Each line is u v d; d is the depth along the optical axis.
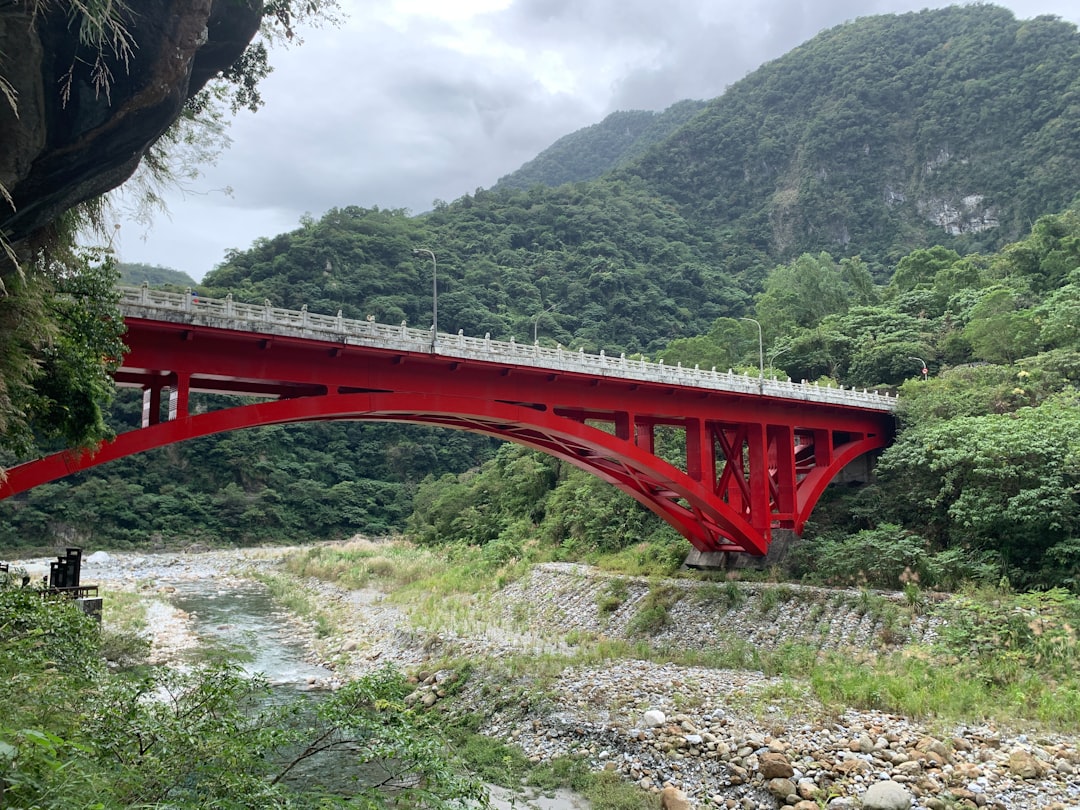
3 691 9.20
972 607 28.05
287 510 103.25
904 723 19.70
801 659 27.70
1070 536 30.20
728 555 42.22
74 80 12.56
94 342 18.27
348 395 26.77
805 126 196.00
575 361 33.06
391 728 10.35
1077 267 62.00
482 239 149.75
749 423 39.66
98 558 78.88
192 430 23.34
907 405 45.25
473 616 42.00
